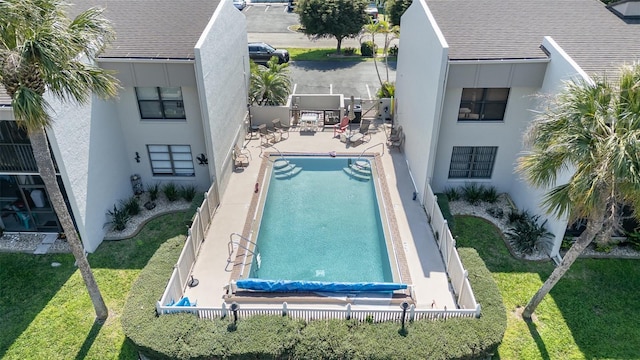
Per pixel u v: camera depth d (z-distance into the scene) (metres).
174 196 20.34
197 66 17.05
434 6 20.66
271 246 17.94
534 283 15.95
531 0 21.12
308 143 25.59
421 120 19.89
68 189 15.75
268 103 27.30
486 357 12.94
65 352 13.47
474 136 19.38
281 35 48.41
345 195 21.56
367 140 25.92
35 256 17.19
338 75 37.22
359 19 41.03
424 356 12.21
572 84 12.26
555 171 12.18
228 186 21.38
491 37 18.38
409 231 18.27
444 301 14.95
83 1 20.61
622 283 15.95
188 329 12.83
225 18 20.36
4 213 18.12
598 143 10.67
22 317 14.59
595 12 20.30
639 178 10.04
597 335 14.00
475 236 18.27
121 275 16.33
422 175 19.67
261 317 13.29
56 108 14.65
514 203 20.25
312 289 14.78
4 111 14.57
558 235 16.52
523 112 18.56
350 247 17.95
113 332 14.10
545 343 13.74
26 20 9.79
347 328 12.98
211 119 18.44
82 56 16.33
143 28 19.03
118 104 18.86
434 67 17.59
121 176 19.80
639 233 17.03
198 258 16.77
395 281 15.69
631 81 10.95
